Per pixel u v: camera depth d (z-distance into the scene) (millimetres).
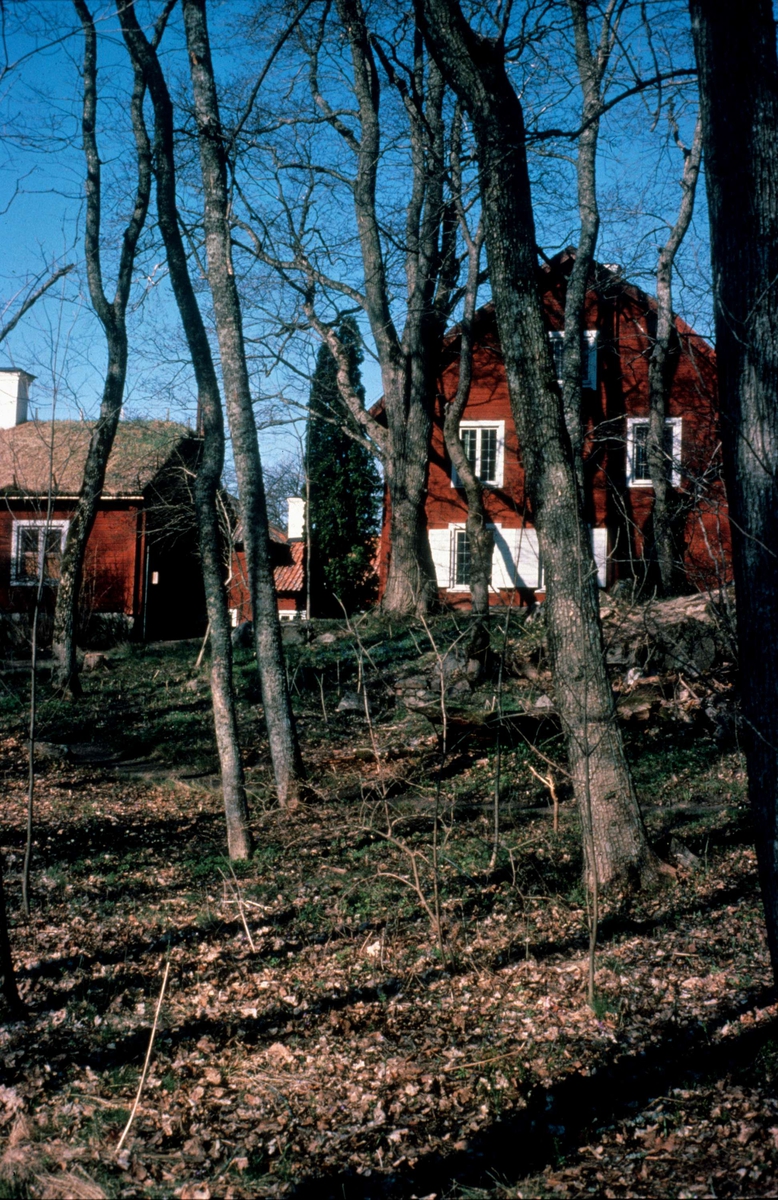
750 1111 4504
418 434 22875
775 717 4312
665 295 21984
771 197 4441
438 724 13180
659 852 8570
